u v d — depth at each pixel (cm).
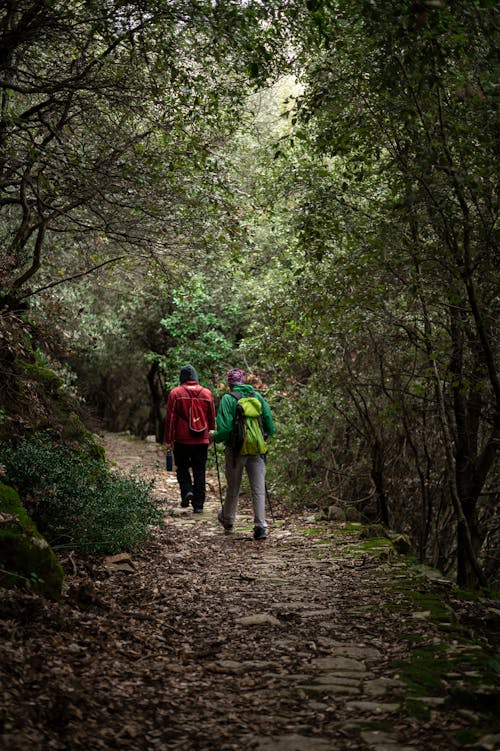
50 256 1205
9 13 693
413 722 353
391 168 716
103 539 679
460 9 511
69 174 752
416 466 1005
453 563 1102
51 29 723
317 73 679
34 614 456
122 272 1220
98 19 684
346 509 1032
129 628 484
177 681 401
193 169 837
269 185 852
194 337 1791
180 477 1032
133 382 2953
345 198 830
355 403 984
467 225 639
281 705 374
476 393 888
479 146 650
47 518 665
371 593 608
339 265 761
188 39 762
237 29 655
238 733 340
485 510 1107
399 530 1079
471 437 894
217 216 866
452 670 420
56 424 877
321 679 410
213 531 898
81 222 931
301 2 621
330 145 719
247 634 495
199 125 849
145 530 765
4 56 757
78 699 349
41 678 363
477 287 702
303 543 829
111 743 318
